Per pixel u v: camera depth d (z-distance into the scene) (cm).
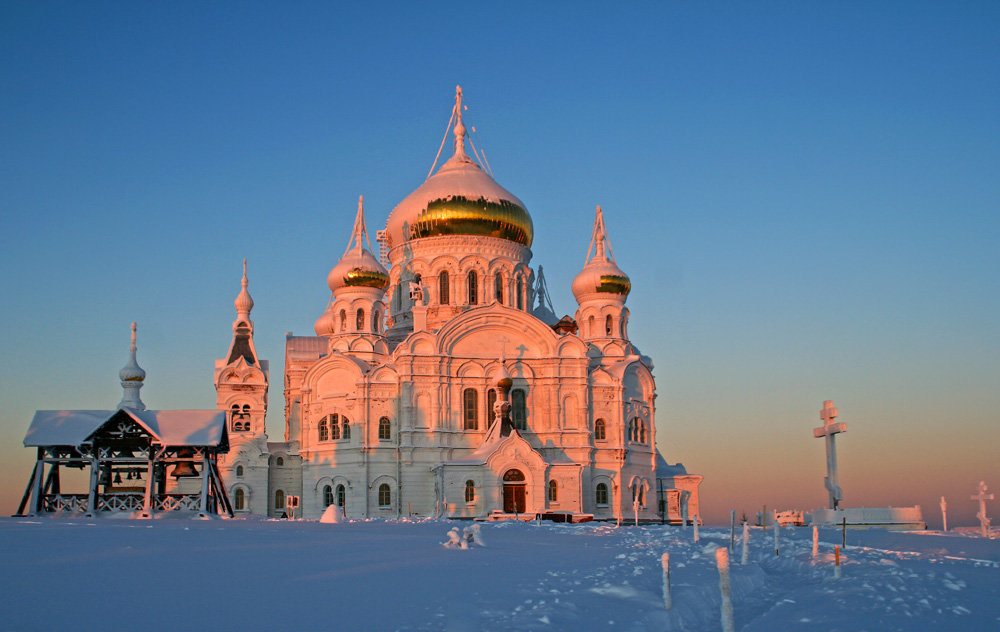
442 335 10906
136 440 7956
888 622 2786
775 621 2873
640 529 7331
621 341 11969
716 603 3191
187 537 4775
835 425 8912
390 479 10644
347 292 11712
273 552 4081
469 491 10112
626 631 2492
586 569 3744
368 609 2598
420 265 11938
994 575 3841
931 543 5881
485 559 4075
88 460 7806
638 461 11438
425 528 6594
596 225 12425
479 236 11906
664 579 2866
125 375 10038
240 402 12312
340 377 11106
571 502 10356
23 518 6862
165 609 2534
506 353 11056
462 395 10906
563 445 10894
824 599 3272
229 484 11825
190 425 7938
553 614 2608
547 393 11012
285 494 12119
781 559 4788
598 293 12062
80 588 2844
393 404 10869
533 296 13025
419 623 2422
